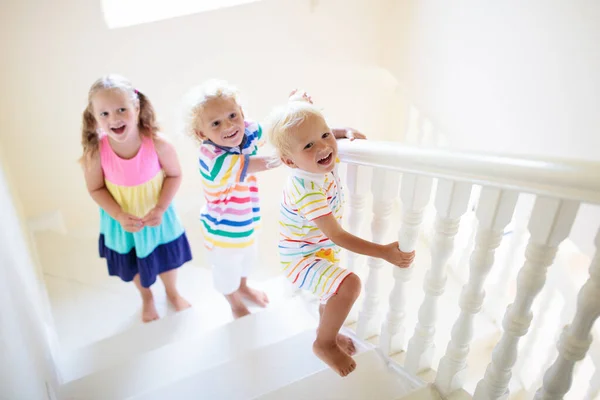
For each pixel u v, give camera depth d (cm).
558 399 100
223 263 170
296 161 110
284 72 247
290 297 195
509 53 170
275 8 228
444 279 117
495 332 183
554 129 155
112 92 148
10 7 189
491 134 187
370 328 149
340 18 242
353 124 279
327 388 130
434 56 218
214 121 137
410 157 101
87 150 161
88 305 216
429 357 130
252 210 170
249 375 145
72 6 197
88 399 153
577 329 90
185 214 268
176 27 216
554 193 79
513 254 171
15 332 107
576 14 140
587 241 150
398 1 237
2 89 203
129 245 180
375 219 128
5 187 167
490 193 92
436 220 110
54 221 246
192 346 169
